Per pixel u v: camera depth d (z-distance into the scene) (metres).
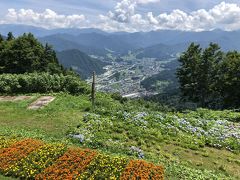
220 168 21.81
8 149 19.56
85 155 19.39
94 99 32.41
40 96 37.59
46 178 16.72
